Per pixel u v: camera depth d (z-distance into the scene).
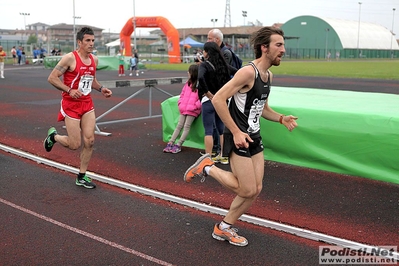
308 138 6.11
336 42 78.19
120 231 4.19
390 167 5.52
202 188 5.39
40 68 34.47
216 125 6.39
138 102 13.73
